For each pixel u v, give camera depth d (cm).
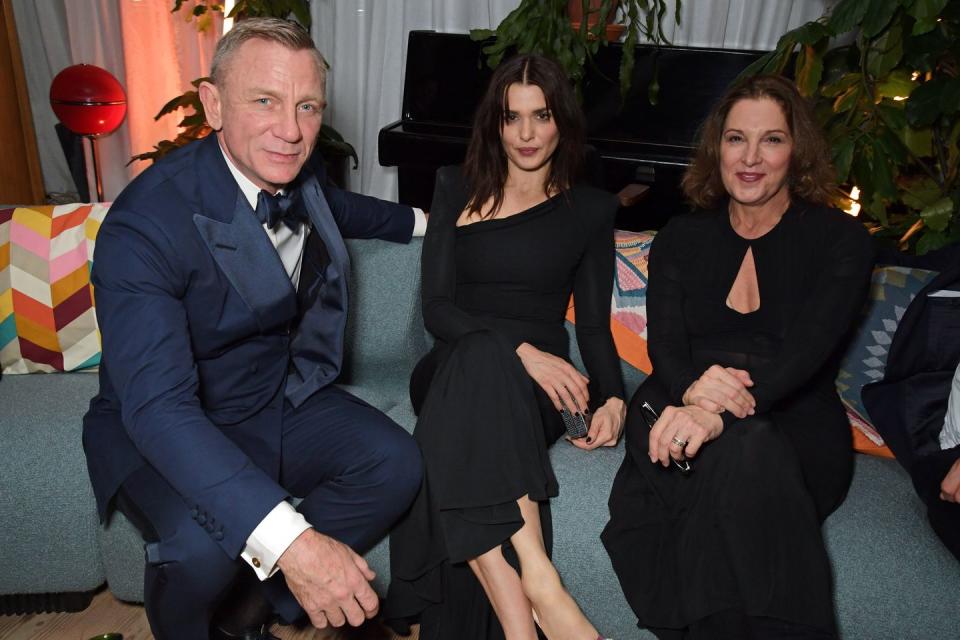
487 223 189
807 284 168
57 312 191
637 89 330
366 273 202
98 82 366
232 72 137
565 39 303
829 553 148
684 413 152
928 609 142
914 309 169
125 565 167
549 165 191
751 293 172
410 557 156
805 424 165
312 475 161
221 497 127
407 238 203
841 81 248
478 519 147
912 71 247
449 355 160
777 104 163
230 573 138
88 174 436
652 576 149
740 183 165
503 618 148
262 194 146
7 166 437
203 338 148
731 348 170
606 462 172
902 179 265
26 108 441
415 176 344
